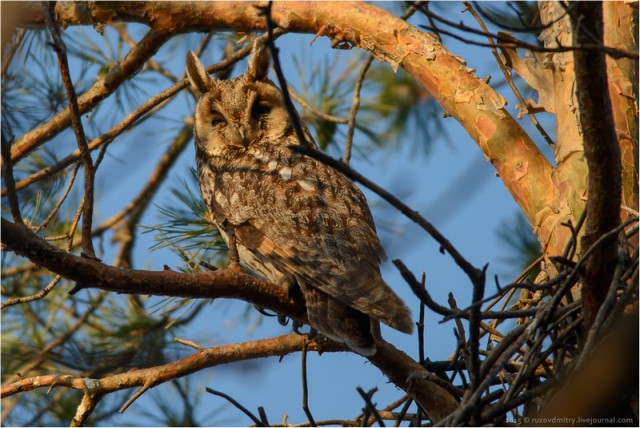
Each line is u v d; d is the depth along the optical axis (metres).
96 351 12.03
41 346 12.22
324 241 8.34
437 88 8.92
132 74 10.41
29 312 12.45
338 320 7.76
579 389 5.91
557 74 8.34
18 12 9.81
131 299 12.40
